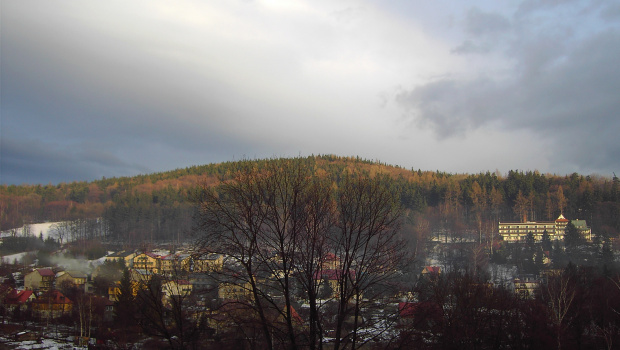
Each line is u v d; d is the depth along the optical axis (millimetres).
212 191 21344
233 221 20172
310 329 19766
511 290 51094
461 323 30875
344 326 24250
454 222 102750
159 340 22547
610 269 57000
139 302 21984
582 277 45469
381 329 21953
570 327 37719
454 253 79062
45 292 52594
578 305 38469
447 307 32594
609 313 39312
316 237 20281
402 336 21359
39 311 49281
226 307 20656
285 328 20781
